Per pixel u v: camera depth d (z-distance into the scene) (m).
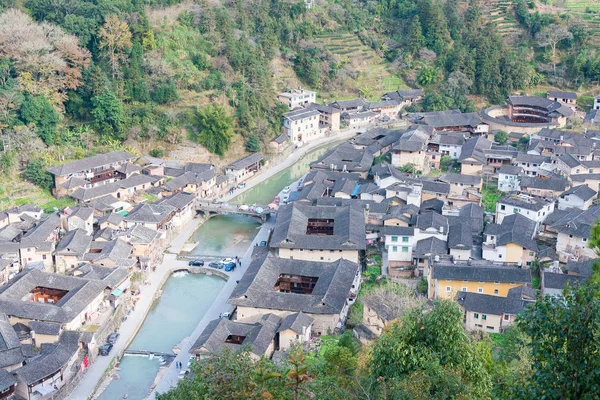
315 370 54.00
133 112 151.25
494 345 80.38
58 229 110.25
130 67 155.88
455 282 90.06
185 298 101.00
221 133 152.50
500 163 138.75
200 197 136.00
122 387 79.56
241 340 83.56
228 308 95.94
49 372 73.81
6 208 118.12
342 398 42.72
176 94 157.62
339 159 147.25
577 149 136.75
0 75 132.38
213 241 119.88
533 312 27.89
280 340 82.75
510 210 112.81
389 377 42.88
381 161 148.00
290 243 104.06
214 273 108.19
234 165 147.75
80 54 145.12
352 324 87.25
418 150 140.62
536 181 122.50
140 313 95.06
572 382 25.84
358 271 98.81
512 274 89.69
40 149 130.00
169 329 92.38
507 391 29.81
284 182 150.75
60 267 102.00
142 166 138.75
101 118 144.38
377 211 116.88
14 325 83.38
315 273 96.19
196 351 79.12
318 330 86.69
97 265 99.50
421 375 40.69
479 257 100.75
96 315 90.44
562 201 116.50
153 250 109.94
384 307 83.69
